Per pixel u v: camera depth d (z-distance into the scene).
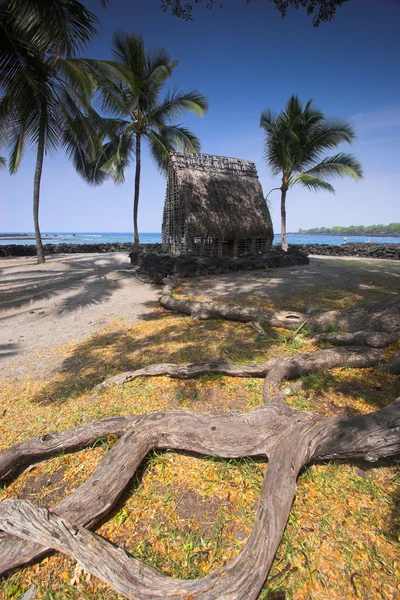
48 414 3.63
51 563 2.09
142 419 3.09
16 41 10.23
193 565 2.01
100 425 3.13
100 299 9.23
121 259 20.50
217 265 12.86
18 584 1.97
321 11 6.41
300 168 19.17
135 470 2.62
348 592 1.81
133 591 1.78
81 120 14.37
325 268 14.03
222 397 3.76
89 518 2.22
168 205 16.59
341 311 5.65
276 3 6.43
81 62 12.81
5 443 3.16
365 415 2.83
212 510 2.38
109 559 1.93
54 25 8.83
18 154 15.65
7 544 2.07
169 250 17.17
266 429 2.82
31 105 12.36
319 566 1.95
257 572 1.81
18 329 6.87
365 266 14.94
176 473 2.73
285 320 5.74
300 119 16.94
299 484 2.52
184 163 14.59
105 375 4.48
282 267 14.41
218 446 2.74
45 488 2.67
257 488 2.52
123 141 18.86
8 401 3.97
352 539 2.10
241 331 5.79
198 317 6.62
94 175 20.36
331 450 2.62
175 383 4.12
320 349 4.81
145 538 2.21
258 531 2.02
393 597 1.77
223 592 1.72
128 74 14.56
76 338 6.12
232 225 14.16
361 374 4.06
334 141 17.52
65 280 12.44
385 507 2.30
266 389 3.66
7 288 11.09
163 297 8.01
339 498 2.40
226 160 15.88
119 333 6.21
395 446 2.54
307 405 3.44
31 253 25.41
